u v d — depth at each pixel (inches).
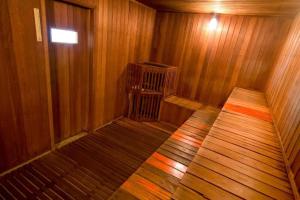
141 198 74.9
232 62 166.2
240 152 67.8
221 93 177.0
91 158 117.7
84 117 143.6
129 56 166.9
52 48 103.9
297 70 84.4
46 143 113.5
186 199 45.7
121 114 182.1
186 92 194.4
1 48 78.1
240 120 96.0
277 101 103.2
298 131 60.2
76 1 103.7
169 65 194.4
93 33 121.3
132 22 156.6
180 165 97.2
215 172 55.9
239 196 48.1
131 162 119.3
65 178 98.7
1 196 83.7
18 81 87.8
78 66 124.7
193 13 171.2
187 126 137.3
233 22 157.9
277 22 142.4
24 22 83.4
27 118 97.3
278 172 58.9
